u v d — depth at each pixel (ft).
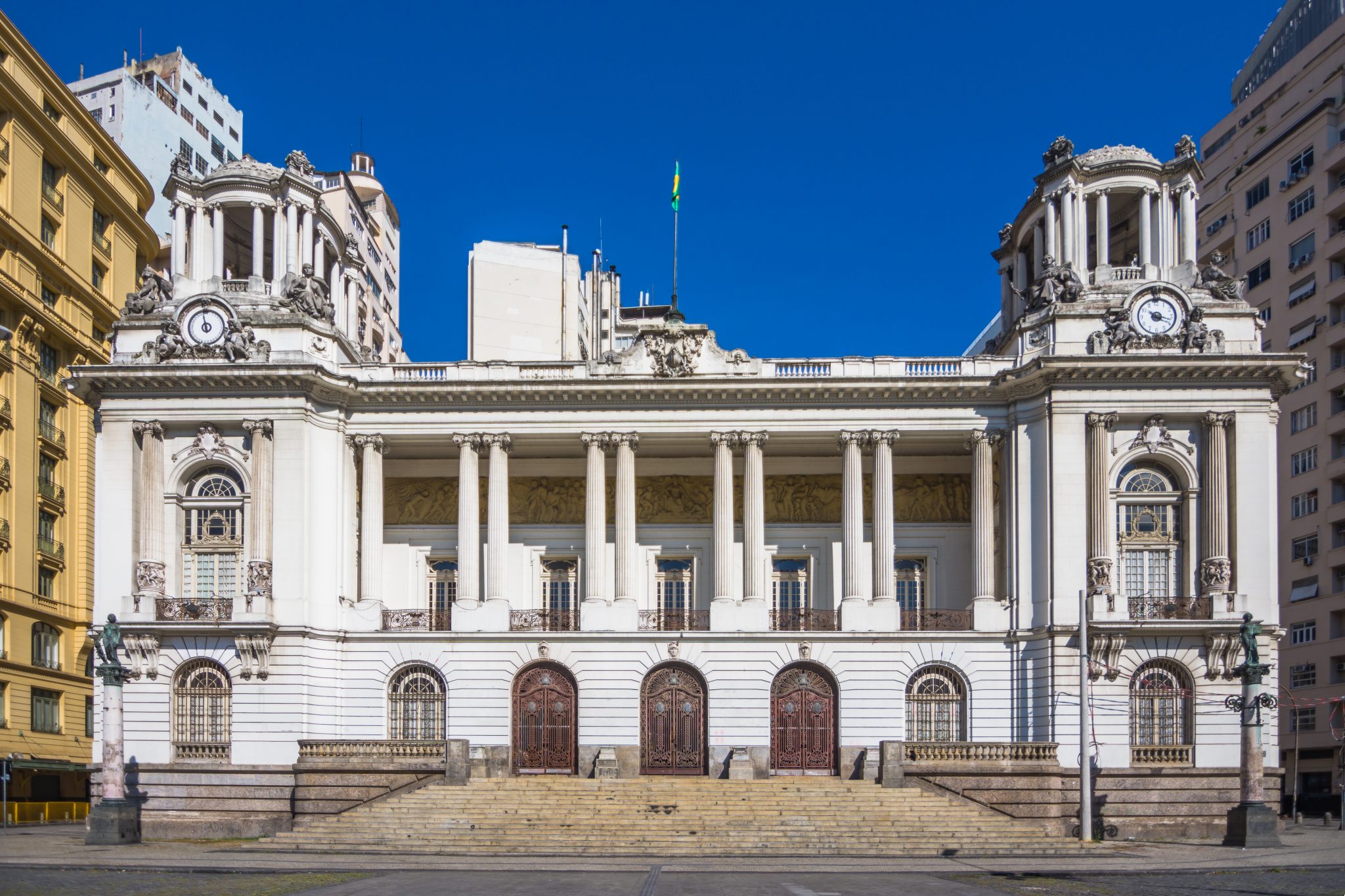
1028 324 183.32
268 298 187.93
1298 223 275.80
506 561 185.78
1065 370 174.29
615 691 180.55
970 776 159.43
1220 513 172.96
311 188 192.85
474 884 109.09
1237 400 174.81
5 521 213.66
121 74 321.52
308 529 178.40
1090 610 171.01
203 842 163.12
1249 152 296.10
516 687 182.39
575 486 199.21
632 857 137.18
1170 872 120.78
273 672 173.68
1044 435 177.27
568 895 99.81
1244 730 152.05
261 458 177.58
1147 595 175.11
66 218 238.68
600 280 310.04
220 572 180.34
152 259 282.97
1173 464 176.65
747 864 129.80
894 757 159.84
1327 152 267.39
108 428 179.93
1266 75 332.80
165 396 180.04
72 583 236.02
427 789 158.92
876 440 183.93
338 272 207.00
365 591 184.14
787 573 197.36
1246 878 115.96
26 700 214.90
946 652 178.19
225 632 172.55
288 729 172.04
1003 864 130.41
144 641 173.88
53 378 234.38
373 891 102.53
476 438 185.78
